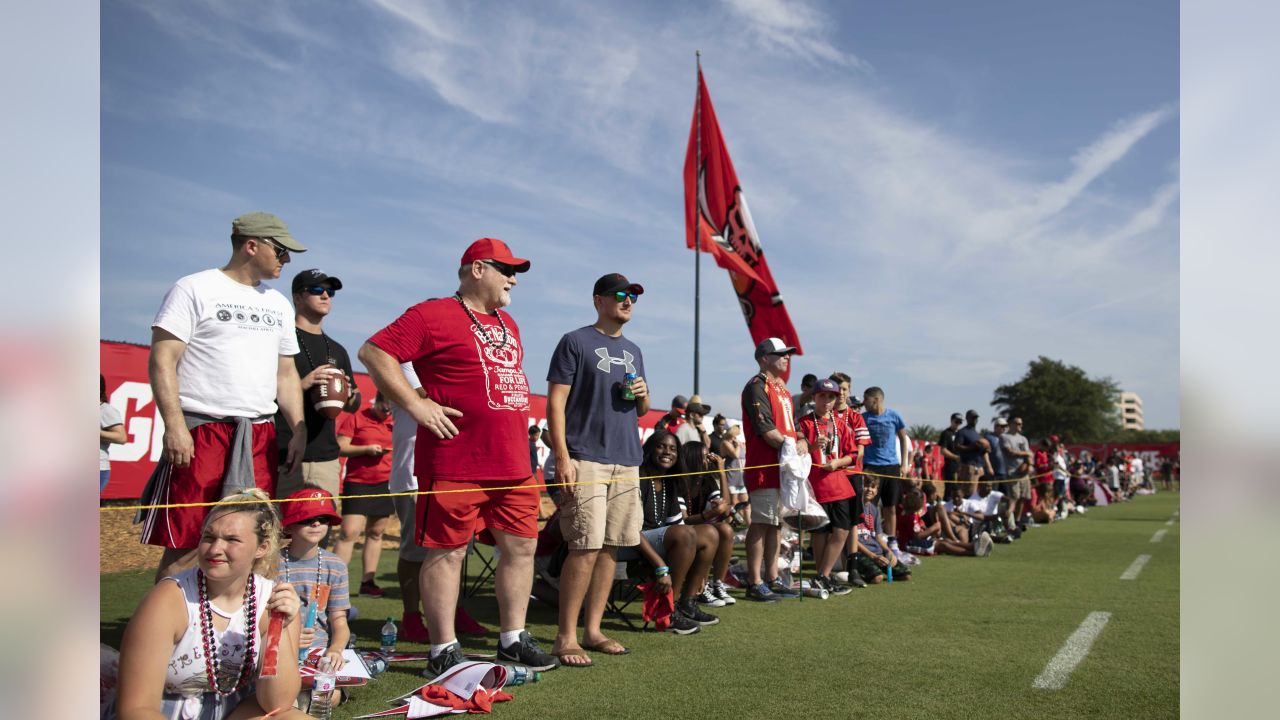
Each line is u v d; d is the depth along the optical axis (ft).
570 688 13.56
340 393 16.47
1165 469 149.18
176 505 11.90
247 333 12.75
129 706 8.17
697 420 33.35
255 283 13.26
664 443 20.18
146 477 32.65
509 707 12.44
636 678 14.23
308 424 16.35
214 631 8.77
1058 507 65.51
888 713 12.14
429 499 13.94
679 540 18.93
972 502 42.83
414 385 18.90
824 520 24.09
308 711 11.41
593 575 16.58
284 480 15.05
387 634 15.88
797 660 15.61
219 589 8.80
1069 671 14.76
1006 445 49.70
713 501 22.39
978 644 17.10
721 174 45.65
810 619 20.13
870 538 28.55
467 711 12.17
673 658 15.79
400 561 17.87
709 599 22.21
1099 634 18.16
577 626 19.06
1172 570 30.37
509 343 14.73
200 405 12.28
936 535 37.60
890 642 17.29
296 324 17.51
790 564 27.58
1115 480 102.58
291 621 9.23
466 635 18.35
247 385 12.64
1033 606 22.09
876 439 34.22
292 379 14.66
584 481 15.78
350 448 22.18
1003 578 28.27
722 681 13.99
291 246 13.24
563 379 15.98
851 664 15.26
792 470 22.67
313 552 13.19
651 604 18.57
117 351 31.73
